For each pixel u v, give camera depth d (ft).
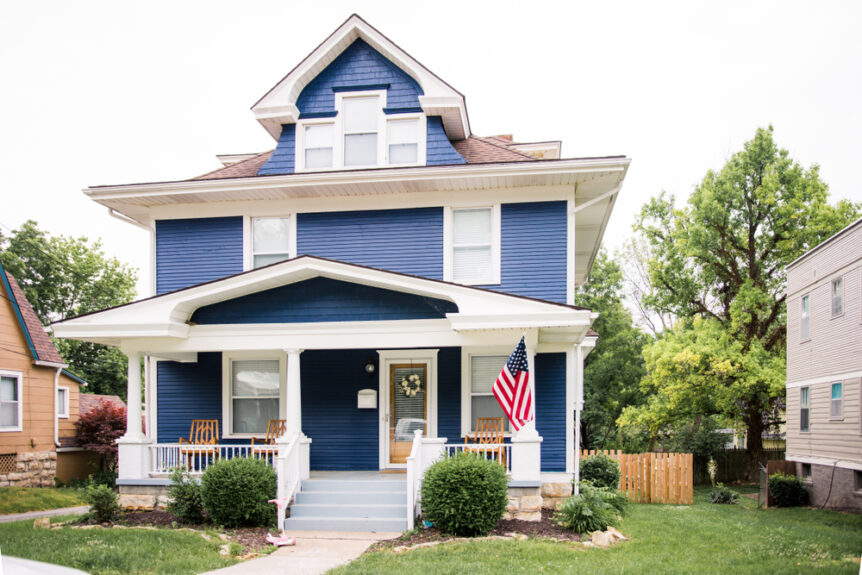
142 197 49.65
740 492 80.69
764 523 46.80
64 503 63.87
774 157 92.07
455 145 53.47
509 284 47.09
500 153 50.98
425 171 46.24
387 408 48.16
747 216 92.48
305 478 42.55
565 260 46.83
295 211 50.06
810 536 40.29
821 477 64.44
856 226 59.47
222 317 44.45
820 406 66.03
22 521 41.47
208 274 50.57
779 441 122.31
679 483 62.75
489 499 35.19
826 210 88.07
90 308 125.29
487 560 29.50
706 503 65.41
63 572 15.80
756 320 92.99
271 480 39.04
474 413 47.03
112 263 132.05
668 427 108.78
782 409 98.37
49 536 34.63
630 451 113.39
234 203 50.78
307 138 51.70
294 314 43.70
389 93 51.11
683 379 88.69
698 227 93.09
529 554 30.73
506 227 47.67
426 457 39.96
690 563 30.73
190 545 32.71
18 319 74.49
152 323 42.45
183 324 43.45
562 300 46.52
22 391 74.28
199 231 51.08
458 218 48.65
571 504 37.27
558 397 45.78
